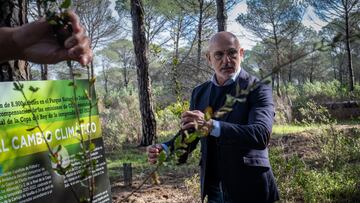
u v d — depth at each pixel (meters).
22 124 1.43
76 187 1.60
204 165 2.69
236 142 2.21
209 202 2.76
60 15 0.84
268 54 31.81
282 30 28.47
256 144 2.26
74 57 0.85
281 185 4.72
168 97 12.35
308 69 52.12
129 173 5.94
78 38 0.84
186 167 6.53
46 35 0.91
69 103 1.61
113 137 10.14
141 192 5.52
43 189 1.48
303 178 4.69
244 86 2.52
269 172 2.60
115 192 5.62
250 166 2.50
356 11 22.92
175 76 4.62
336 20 23.81
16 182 1.39
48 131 1.52
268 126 2.33
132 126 11.32
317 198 4.61
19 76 2.01
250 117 2.40
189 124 1.56
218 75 2.62
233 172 2.52
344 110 14.97
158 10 15.47
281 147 6.96
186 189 5.48
